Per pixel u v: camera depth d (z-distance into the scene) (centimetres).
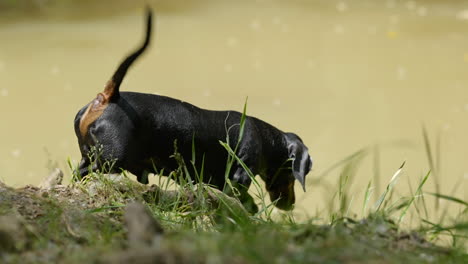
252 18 2677
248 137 758
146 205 590
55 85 1873
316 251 380
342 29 2547
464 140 1606
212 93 1841
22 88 1841
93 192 595
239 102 1784
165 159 718
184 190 629
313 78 2023
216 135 736
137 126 684
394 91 1934
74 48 2202
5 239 403
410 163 1476
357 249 396
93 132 677
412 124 1700
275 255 363
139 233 375
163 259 339
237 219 523
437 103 1845
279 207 842
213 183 758
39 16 2562
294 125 1656
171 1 2878
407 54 2261
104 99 682
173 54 2197
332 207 554
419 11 2819
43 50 2167
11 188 539
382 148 1554
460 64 2159
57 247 430
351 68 2112
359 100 1861
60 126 1628
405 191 1292
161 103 708
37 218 493
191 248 350
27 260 386
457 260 422
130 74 1975
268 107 1764
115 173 679
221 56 2194
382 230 454
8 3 2612
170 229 544
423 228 512
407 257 410
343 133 1625
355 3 2942
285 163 815
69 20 2538
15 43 2222
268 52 2258
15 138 1535
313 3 2930
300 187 1210
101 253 379
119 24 2506
